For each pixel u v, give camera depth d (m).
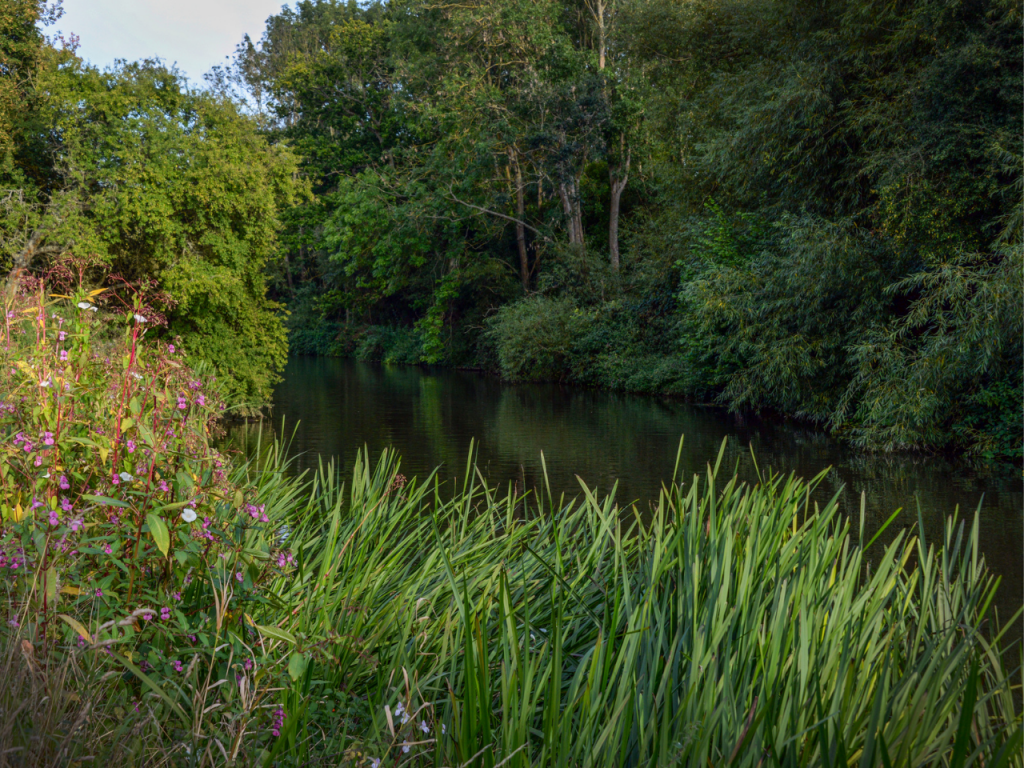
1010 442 11.07
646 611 2.52
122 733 1.87
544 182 33.34
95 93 14.45
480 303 36.12
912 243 13.29
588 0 32.75
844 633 2.46
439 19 34.31
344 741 2.20
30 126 15.41
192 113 15.41
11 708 1.74
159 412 2.88
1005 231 11.59
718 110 21.17
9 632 1.95
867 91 15.25
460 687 2.61
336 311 51.78
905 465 10.61
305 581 3.24
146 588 2.38
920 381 11.49
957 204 12.65
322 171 41.00
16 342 3.59
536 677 2.60
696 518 3.14
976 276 11.38
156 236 14.36
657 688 2.38
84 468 2.69
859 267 13.76
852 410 14.12
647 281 25.78
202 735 1.91
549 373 27.81
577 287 29.11
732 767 1.97
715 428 14.70
